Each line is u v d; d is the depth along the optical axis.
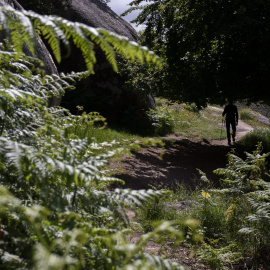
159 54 13.30
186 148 13.49
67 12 16.78
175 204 5.05
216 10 10.96
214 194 5.36
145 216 4.47
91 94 15.41
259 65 11.59
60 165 1.47
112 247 1.36
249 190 4.81
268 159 10.90
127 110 16.42
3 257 1.43
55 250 1.51
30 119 2.20
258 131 17.06
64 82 2.66
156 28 13.16
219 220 4.43
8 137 1.91
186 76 12.98
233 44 11.85
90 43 1.33
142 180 7.60
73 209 1.78
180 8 12.50
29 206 1.70
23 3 14.60
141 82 13.20
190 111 25.97
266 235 3.56
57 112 2.40
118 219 1.96
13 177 1.87
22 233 1.64
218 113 29.19
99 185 2.32
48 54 7.70
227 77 11.58
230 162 4.82
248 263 3.55
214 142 16.14
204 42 12.02
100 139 10.41
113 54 1.38
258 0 10.39
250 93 11.95
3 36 3.87
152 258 1.50
